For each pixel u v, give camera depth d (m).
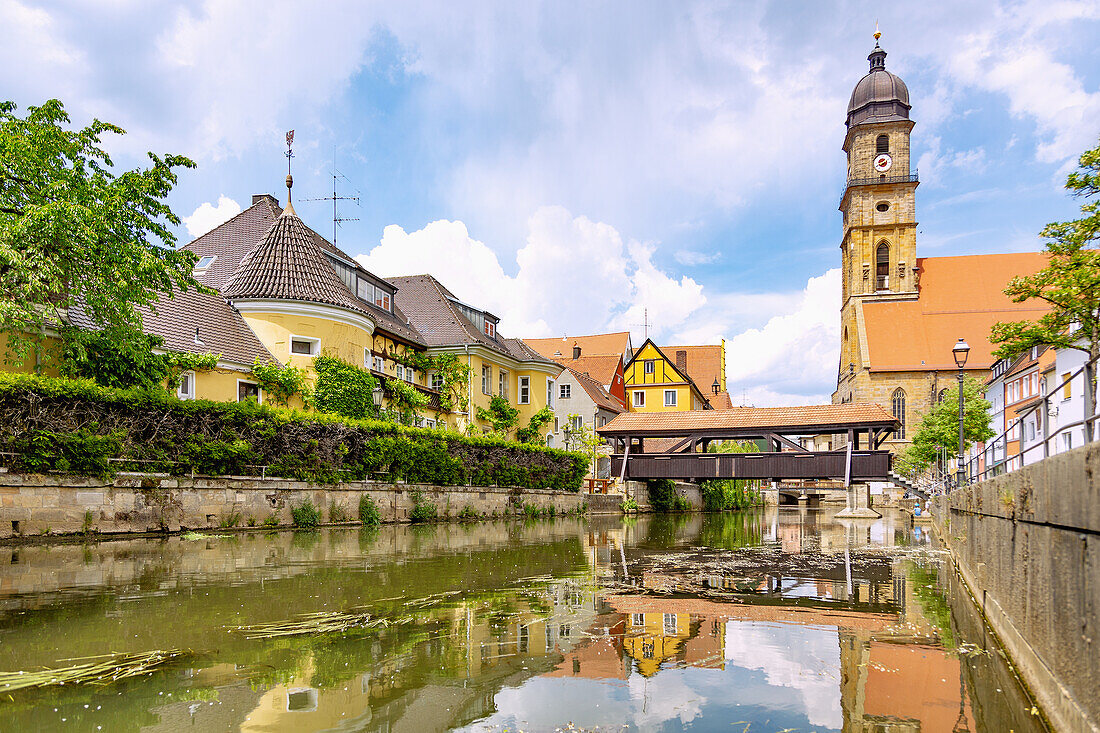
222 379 21.95
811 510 57.12
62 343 17.17
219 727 4.28
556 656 6.24
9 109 15.70
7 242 13.88
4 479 13.23
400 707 4.80
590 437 43.34
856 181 72.94
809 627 7.64
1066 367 31.05
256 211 32.59
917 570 13.30
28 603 7.67
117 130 16.80
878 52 74.12
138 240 16.50
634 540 19.95
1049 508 5.20
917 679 5.73
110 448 14.99
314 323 25.17
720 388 79.19
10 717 4.38
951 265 72.69
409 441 24.45
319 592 8.78
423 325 37.25
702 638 7.04
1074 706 4.34
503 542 17.66
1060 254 15.59
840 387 80.19
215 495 17.25
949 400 45.47
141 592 8.41
